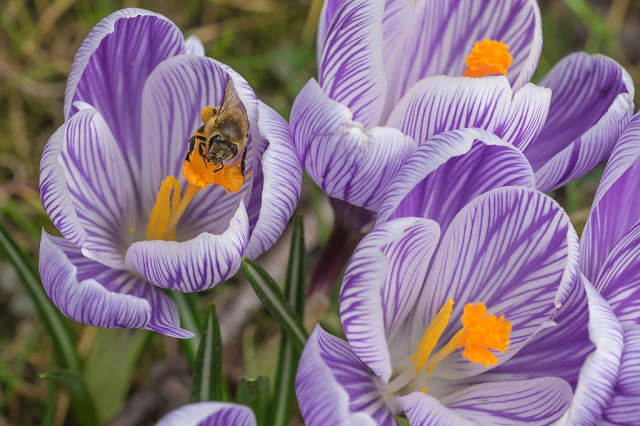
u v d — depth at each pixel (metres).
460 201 0.20
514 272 0.20
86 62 0.21
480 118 0.20
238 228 0.20
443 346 0.21
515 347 0.20
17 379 0.25
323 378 0.19
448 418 0.19
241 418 0.18
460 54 0.22
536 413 0.20
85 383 0.23
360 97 0.21
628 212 0.21
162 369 0.25
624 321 0.20
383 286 0.20
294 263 0.22
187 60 0.21
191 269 0.20
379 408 0.20
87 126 0.21
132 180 0.22
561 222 0.20
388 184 0.21
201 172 0.21
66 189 0.20
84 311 0.20
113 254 0.22
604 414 0.19
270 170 0.20
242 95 0.21
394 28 0.21
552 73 0.23
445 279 0.21
